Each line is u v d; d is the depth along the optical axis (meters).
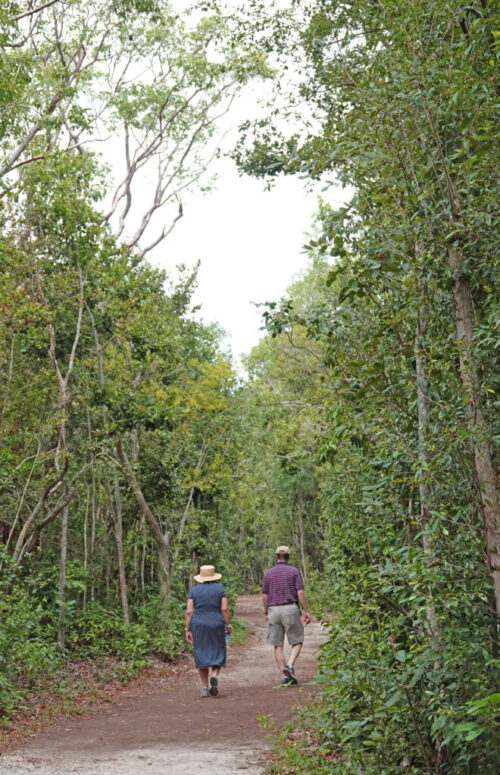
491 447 4.50
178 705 9.80
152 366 17.14
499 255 4.60
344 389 5.47
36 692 10.25
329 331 5.91
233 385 21.34
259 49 12.18
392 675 4.71
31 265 13.52
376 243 5.36
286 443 24.12
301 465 27.41
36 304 12.80
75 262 14.11
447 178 4.69
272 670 13.28
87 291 13.89
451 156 4.79
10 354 14.30
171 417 15.59
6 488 13.20
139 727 8.27
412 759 4.87
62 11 19.70
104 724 8.59
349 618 5.41
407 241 5.11
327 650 5.52
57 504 15.20
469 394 4.40
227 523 23.66
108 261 14.59
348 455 7.37
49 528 16.41
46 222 13.58
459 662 4.24
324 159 5.48
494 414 4.57
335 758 5.71
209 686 11.22
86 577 16.41
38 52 16.06
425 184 4.93
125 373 16.36
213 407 20.41
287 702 8.95
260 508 44.53
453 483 4.66
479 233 4.64
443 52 5.00
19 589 12.14
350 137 5.27
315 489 34.16
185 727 8.11
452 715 4.07
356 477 7.29
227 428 21.83
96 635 14.98
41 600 14.90
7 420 15.18
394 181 5.09
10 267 13.55
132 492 16.98
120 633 15.52
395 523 5.85
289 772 5.77
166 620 15.43
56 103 17.88
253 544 51.97
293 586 10.19
